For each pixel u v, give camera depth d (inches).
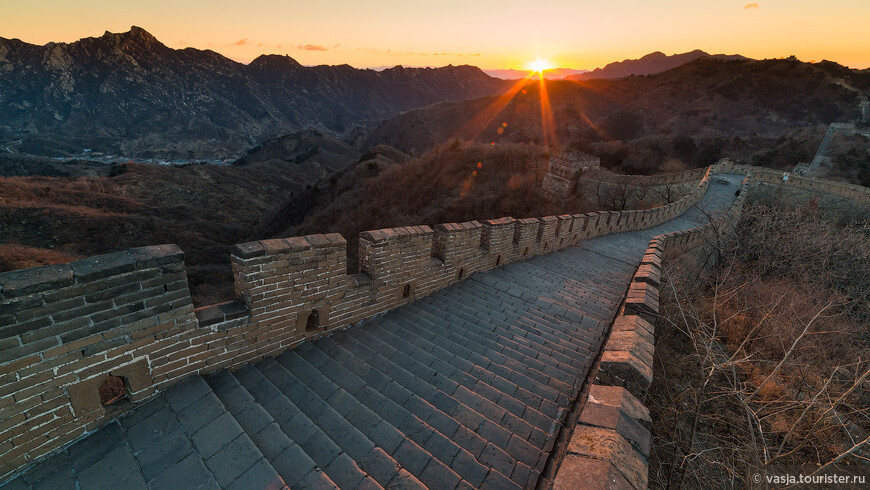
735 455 171.2
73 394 104.9
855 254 453.7
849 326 322.3
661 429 187.5
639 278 207.0
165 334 122.3
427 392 157.3
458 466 120.8
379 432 128.0
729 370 227.0
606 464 79.8
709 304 337.7
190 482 97.0
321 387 147.3
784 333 272.5
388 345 191.0
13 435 95.9
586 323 260.2
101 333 107.3
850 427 200.2
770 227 521.3
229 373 141.7
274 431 116.6
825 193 1018.1
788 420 207.8
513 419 148.6
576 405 164.6
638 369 120.8
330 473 106.7
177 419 116.0
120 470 99.7
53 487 95.1
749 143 2183.8
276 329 159.9
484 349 204.1
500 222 341.7
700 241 561.6
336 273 183.2
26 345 93.9
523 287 314.2
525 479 120.0
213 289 1074.7
